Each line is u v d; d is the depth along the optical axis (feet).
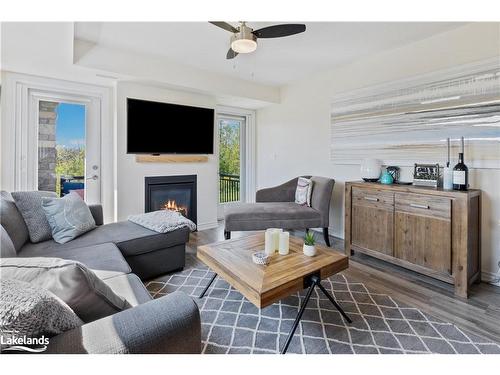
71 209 7.61
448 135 8.74
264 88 14.80
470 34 8.25
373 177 10.09
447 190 7.59
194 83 12.15
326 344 5.20
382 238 8.96
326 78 12.82
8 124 9.93
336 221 12.64
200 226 13.97
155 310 2.97
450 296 7.11
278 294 4.87
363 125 11.26
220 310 6.34
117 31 8.67
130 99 11.37
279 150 15.74
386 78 10.43
